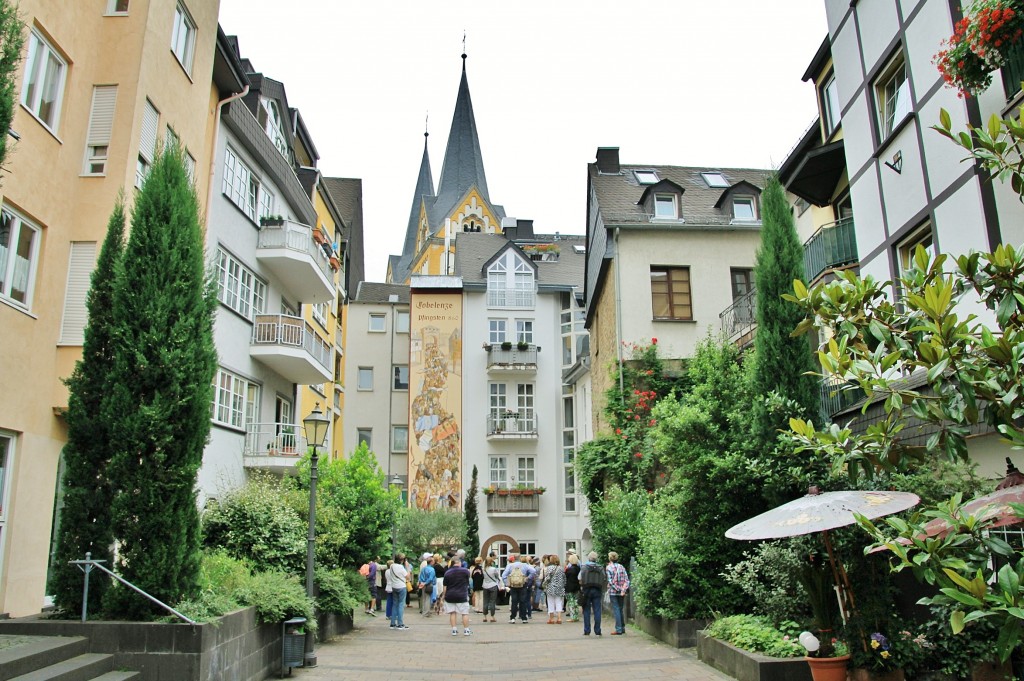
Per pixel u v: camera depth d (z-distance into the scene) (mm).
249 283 22062
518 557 21344
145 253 10445
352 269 48438
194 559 10031
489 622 20891
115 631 9039
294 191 25484
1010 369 5750
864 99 13898
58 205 13078
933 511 5676
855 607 9281
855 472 7309
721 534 13711
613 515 20984
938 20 11539
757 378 13133
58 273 13016
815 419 12695
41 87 12828
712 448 13781
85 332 10359
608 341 27031
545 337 40688
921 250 6723
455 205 80875
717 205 27328
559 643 15375
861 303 7070
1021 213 9922
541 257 47125
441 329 40188
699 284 25312
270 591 11461
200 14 17344
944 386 7676
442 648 14781
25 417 12102
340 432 40344
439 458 38719
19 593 11797
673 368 24125
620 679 10844
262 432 22078
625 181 30125
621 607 16875
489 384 39938
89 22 14070
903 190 12578
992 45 8773
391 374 45031
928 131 11812
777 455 12422
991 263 6270
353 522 18219
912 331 6496
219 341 19594
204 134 17578
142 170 14602
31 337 12312
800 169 16625
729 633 11297
